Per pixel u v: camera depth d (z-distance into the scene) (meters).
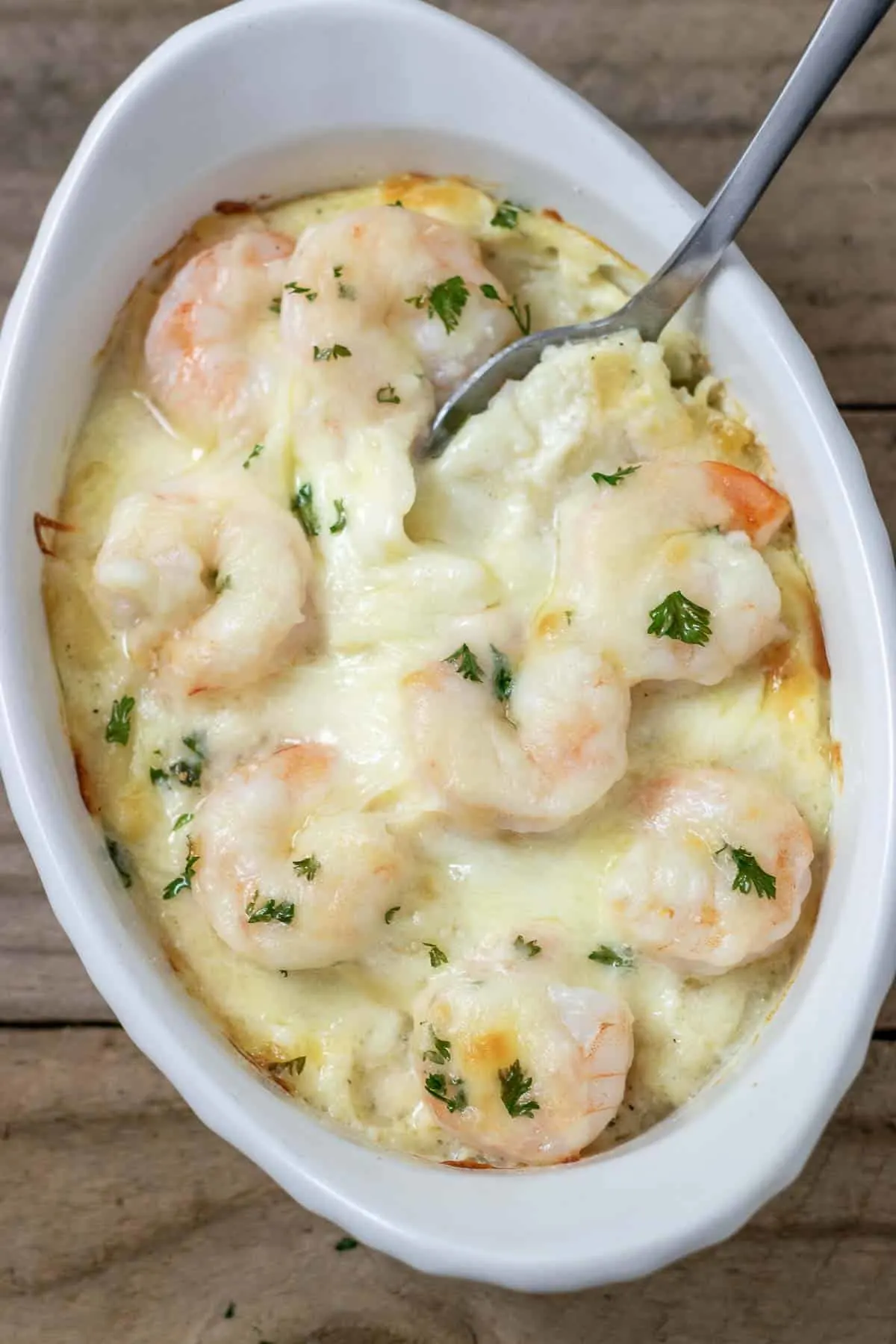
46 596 0.54
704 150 0.60
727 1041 0.53
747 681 0.54
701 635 0.52
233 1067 0.51
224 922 0.51
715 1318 0.56
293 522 0.54
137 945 0.52
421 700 0.52
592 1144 0.52
